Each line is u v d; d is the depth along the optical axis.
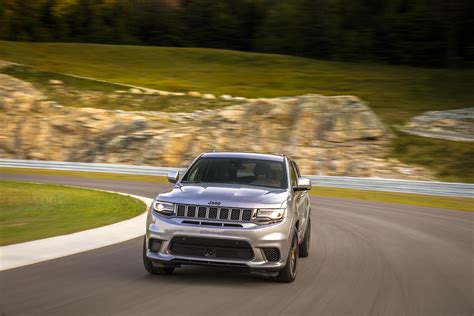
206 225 6.48
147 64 58.50
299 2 75.56
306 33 73.94
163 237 6.57
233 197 6.69
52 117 38.16
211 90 47.12
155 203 6.86
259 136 34.50
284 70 56.66
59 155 35.91
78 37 81.19
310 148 33.28
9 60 53.50
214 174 7.65
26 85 42.28
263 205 6.61
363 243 10.68
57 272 6.93
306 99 36.56
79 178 27.56
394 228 13.27
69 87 43.91
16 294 5.72
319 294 6.30
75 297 5.68
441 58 67.25
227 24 80.94
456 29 65.44
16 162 33.41
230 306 5.57
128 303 5.52
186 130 35.47
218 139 34.59
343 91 46.94
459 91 46.03
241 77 53.09
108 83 45.53
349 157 32.41
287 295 6.18
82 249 8.84
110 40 81.50
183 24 82.19
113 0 82.12
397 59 68.25
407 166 31.22
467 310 5.83
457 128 36.25
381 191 25.41
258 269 6.45
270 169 7.79
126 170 31.11
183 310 5.33
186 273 7.21
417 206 19.75
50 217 13.12
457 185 23.84
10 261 7.56
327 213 16.12
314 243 10.54
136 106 40.94
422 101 42.88
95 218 13.24
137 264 7.73
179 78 52.41
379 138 33.97
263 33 77.25
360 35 70.44
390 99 43.69
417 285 6.99
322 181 26.80
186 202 6.63
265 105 36.50
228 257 6.46
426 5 68.44
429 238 11.78
